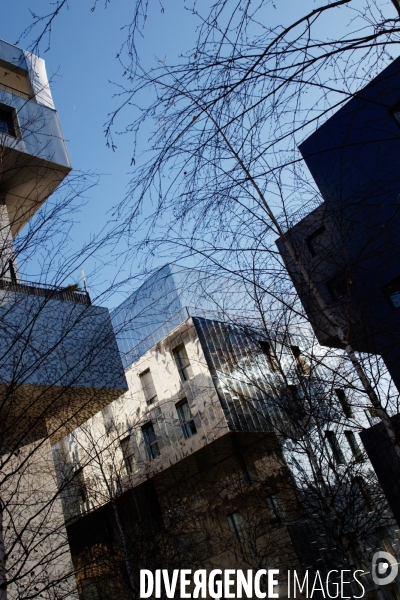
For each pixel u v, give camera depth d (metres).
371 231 9.84
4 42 16.41
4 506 6.25
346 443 19.42
